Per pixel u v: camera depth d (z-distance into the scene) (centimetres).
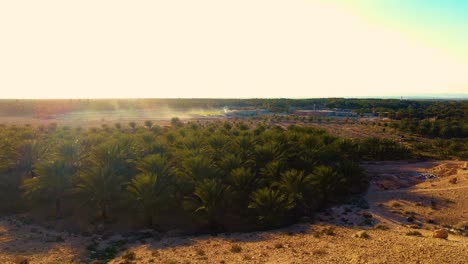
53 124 7275
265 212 2548
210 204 2511
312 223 2723
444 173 4466
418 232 2395
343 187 3375
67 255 1962
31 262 1812
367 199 3444
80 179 2833
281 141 3662
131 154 3089
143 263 1770
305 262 1584
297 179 2795
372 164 4997
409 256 1552
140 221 2662
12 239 2177
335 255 1688
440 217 2956
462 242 2058
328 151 3588
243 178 2791
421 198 3422
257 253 1845
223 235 2384
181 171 2889
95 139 3544
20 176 3347
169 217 2777
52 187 2670
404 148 5509
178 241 2233
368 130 9412
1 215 2698
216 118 11662
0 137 4078
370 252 1669
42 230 2428
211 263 1695
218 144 3497
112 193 2641
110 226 2562
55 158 2866
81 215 2744
